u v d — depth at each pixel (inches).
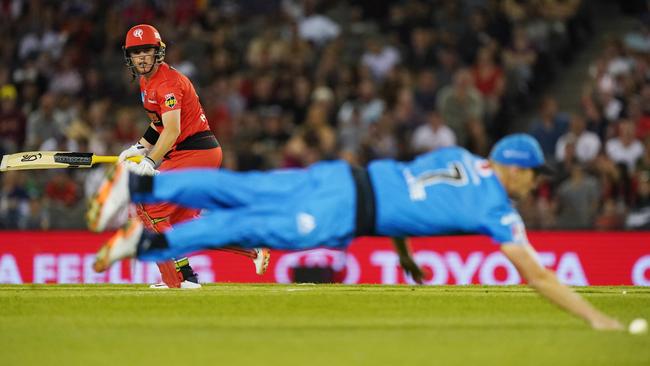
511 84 2726.4
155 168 1494.8
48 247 2112.5
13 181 2396.7
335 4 3169.3
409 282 2042.3
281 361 831.7
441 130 2527.1
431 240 2049.7
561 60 2913.4
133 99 2972.4
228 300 1258.0
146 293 1354.6
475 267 2031.3
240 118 2696.9
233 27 3102.9
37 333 982.4
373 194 990.4
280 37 2997.0
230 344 916.6
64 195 2469.2
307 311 1165.1
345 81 2733.8
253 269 2036.2
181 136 1417.3
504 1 2903.5
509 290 1441.9
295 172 1002.1
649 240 2054.6
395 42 2883.9
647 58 2723.9
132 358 846.5
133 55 1369.3
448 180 993.5
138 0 3134.8
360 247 2055.9
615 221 2199.8
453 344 921.5
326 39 2987.2
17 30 3161.9
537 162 999.0
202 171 991.6
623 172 2271.2
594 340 943.7
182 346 904.9
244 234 970.7
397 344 920.9
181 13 3110.2
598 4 3144.7
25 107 2851.9
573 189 2274.9
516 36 2787.9
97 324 1050.7
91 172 2551.7
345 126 2603.3
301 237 975.0
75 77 2967.5
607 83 2652.6
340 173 997.2
